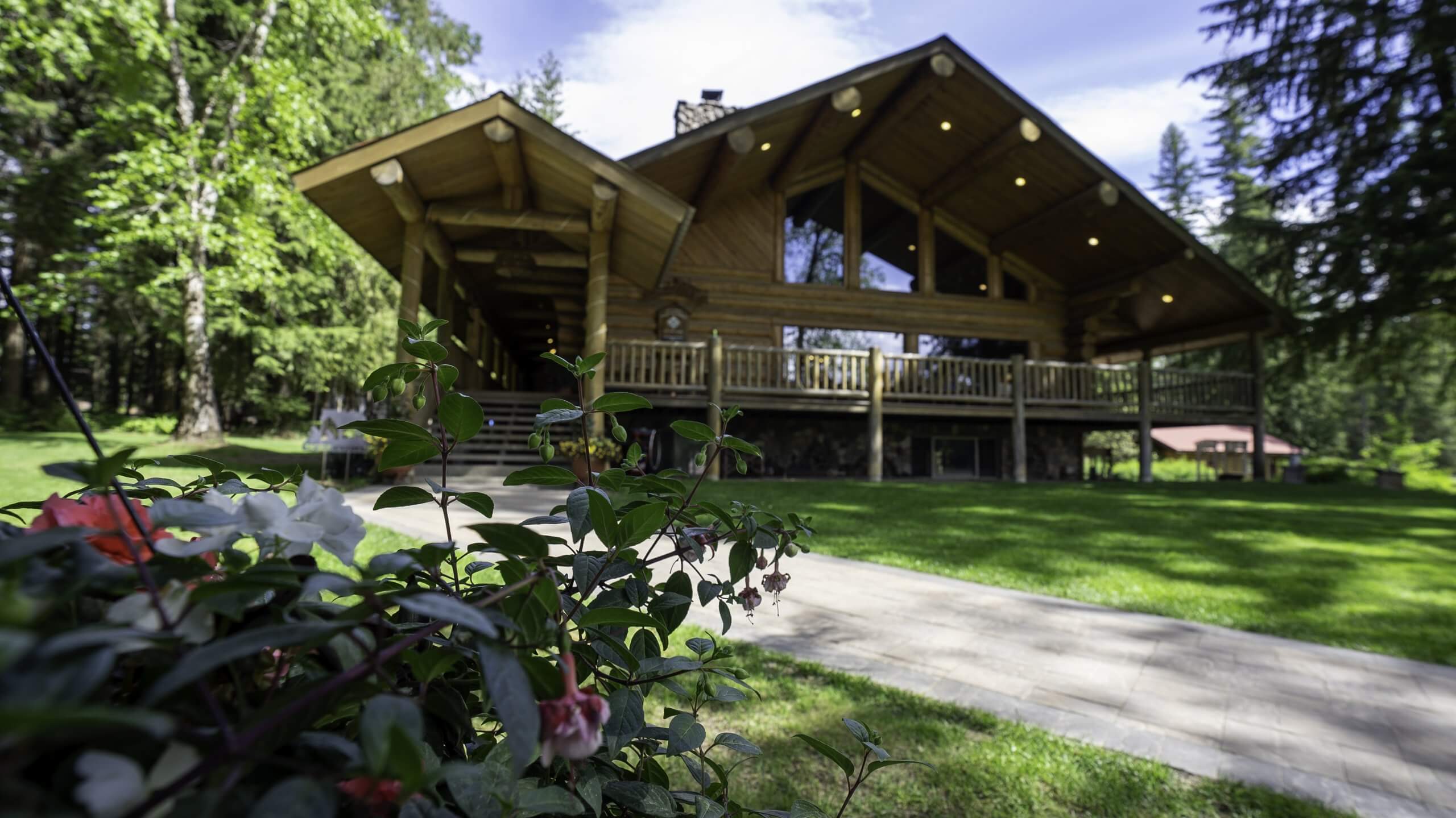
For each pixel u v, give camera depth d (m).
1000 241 15.52
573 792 0.79
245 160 12.95
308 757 0.57
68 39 11.19
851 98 11.13
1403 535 6.71
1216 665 3.30
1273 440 34.72
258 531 0.63
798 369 12.42
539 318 18.30
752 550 1.09
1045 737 2.45
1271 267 17.84
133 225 11.93
